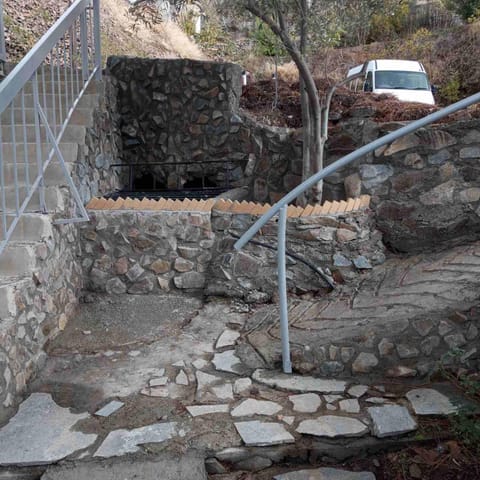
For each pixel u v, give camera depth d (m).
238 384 2.71
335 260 3.77
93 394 2.63
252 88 5.74
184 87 5.14
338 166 2.63
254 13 3.62
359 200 3.90
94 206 3.88
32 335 2.80
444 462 2.18
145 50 8.91
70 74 4.11
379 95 5.33
